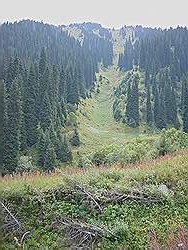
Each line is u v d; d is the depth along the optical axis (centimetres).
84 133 11312
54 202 1307
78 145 10138
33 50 17538
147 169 1581
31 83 9350
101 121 13675
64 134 10238
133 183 1417
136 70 17962
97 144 10619
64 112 11606
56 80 12112
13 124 6375
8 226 1195
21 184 1424
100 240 1117
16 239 1141
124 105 14000
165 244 1015
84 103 14712
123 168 1717
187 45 18275
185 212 1226
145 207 1280
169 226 1150
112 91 18800
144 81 16262
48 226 1208
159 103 12925
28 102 8700
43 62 11244
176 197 1314
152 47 18475
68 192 1348
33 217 1256
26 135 8375
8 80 9312
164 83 14962
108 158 3198
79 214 1252
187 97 11525
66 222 1207
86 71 18925
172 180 1430
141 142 3359
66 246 1117
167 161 1688
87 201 1290
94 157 3488
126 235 1121
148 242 1074
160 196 1309
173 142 3038
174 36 18950
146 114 13338
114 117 13825
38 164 7544
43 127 9188
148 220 1210
